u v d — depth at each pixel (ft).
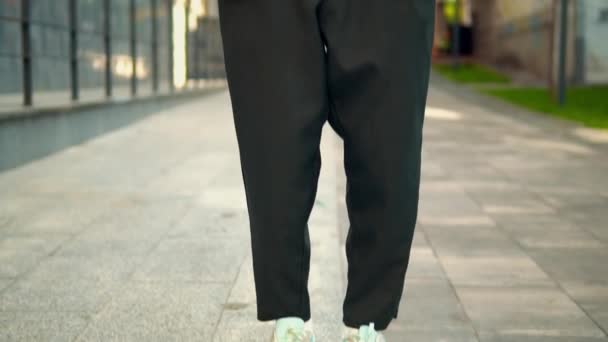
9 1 20.52
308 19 4.42
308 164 4.69
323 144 22.53
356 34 4.47
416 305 8.22
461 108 38.99
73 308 7.79
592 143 23.58
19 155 17.42
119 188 14.89
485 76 73.05
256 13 4.46
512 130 27.71
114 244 10.52
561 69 38.75
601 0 54.70
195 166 17.90
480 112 36.35
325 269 9.25
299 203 4.71
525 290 8.79
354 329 5.11
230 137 23.94
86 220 12.04
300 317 5.05
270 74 4.49
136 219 12.13
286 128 4.51
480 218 12.83
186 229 11.44
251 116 4.57
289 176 4.61
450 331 7.41
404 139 4.60
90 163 18.17
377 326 5.02
